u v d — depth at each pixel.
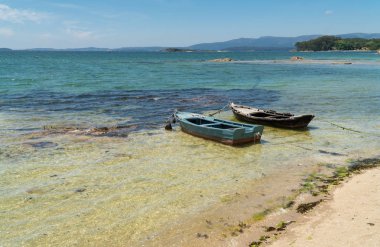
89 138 18.39
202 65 93.12
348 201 10.54
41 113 24.84
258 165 14.45
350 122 22.78
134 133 19.67
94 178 12.86
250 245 8.39
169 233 9.08
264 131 20.61
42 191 11.66
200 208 10.47
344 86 43.03
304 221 9.44
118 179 12.78
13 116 23.56
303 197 11.05
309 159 15.18
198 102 31.41
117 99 32.12
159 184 12.34
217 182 12.55
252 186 12.14
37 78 50.53
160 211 10.30
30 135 18.69
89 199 11.09
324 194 11.20
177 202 10.89
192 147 17.11
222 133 17.42
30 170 13.59
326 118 24.20
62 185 12.17
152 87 42.03
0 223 9.57
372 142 17.92
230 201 10.93
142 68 78.94
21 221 9.70
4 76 52.97
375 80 50.19
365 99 32.62
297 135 19.58
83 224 9.56
